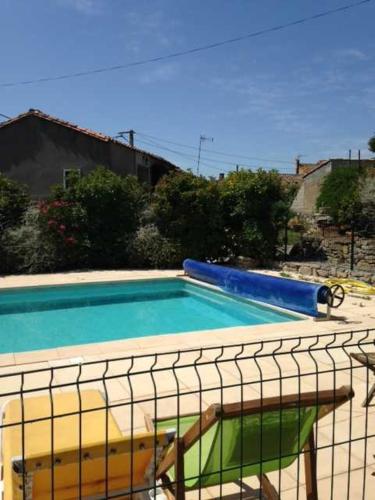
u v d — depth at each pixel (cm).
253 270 1564
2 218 1553
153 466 237
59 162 2230
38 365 600
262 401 240
